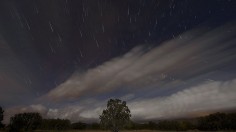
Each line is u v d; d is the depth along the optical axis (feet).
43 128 256.93
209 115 308.40
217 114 299.99
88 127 286.87
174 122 321.11
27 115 224.12
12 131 216.54
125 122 164.04
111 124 162.61
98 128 272.31
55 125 266.16
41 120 231.09
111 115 162.81
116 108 163.22
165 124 322.75
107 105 166.09
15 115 222.69
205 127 299.99
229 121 288.51
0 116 220.84
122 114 163.32
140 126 307.78
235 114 291.38
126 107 166.40
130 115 166.81
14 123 218.18
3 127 222.07
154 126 321.32
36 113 229.04
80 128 283.59
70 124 283.79
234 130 274.36
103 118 164.45
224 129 280.31
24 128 219.82
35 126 223.92
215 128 282.36
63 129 270.87
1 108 222.48
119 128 163.02
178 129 309.01
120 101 167.43
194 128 317.22
